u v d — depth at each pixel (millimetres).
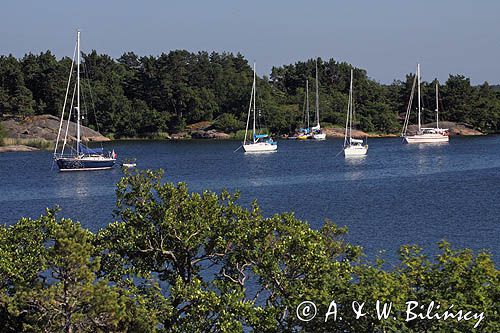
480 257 26469
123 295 30281
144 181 36438
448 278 26203
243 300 33406
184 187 35750
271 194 101875
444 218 75438
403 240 62875
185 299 31422
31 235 33594
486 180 114875
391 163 150625
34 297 29094
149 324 30375
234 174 131750
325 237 34188
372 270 27531
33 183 116938
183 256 35219
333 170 137250
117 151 195625
